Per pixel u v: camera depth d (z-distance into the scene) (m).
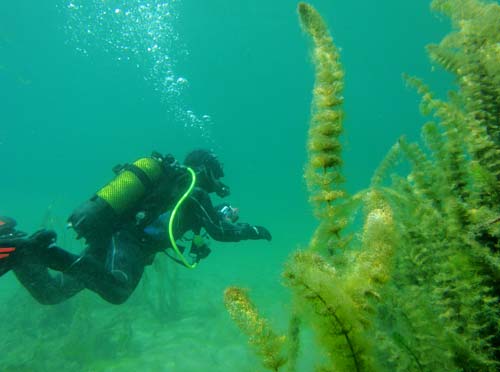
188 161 3.95
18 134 81.44
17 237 2.73
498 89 1.13
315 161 1.03
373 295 0.77
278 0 44.91
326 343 0.72
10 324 6.87
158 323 6.58
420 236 1.09
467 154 1.18
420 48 54.22
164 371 4.71
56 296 3.55
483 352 0.87
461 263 0.96
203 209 3.48
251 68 64.44
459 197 1.17
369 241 0.83
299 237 14.72
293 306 0.91
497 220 0.92
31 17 41.19
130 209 3.31
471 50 1.22
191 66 61.88
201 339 5.63
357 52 58.75
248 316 0.75
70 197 42.72
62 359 5.15
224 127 89.06
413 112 65.31
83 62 54.34
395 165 1.42
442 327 0.92
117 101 73.25
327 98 1.01
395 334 0.93
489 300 0.88
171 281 7.51
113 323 6.29
